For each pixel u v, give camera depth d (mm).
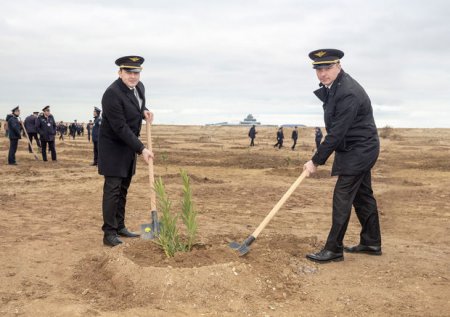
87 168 16609
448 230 7383
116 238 6000
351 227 7621
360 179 5418
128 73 5805
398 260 5520
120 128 5719
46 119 18984
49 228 6953
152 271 4445
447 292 4480
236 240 6066
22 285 4566
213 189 11500
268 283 4539
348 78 5359
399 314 4000
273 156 26516
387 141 57656
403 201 10367
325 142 5230
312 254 5391
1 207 8578
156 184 5156
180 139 56562
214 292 4266
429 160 24000
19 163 17938
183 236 6020
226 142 50844
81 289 4469
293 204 9734
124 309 4016
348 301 4262
